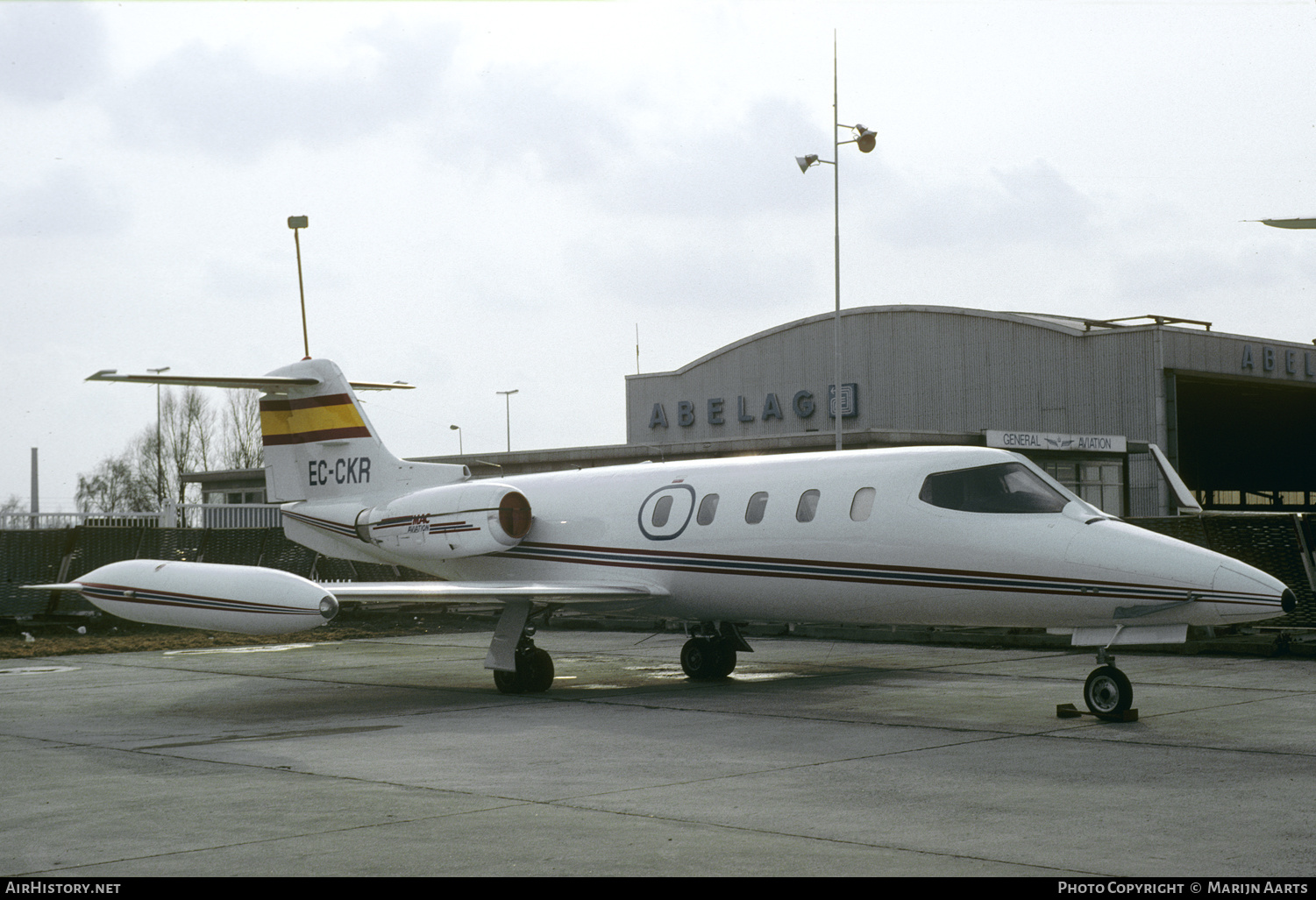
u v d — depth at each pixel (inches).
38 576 974.4
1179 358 1619.1
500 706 526.6
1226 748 395.5
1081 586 468.4
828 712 493.0
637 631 966.4
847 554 534.6
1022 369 1728.6
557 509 646.5
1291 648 692.1
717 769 368.2
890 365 1865.2
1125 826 286.0
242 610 534.0
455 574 685.9
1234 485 2249.0
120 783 352.8
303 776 360.2
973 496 508.4
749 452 1350.9
